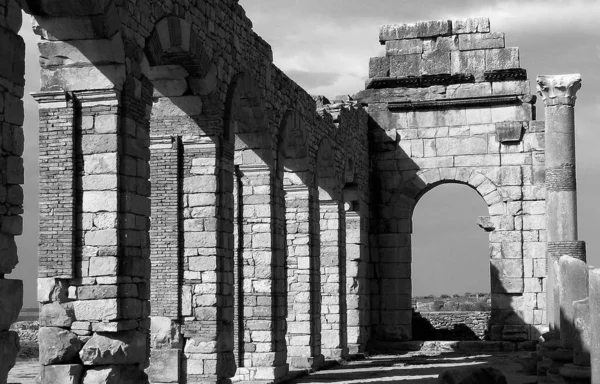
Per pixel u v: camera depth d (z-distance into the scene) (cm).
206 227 2150
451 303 5622
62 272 1631
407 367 3012
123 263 1652
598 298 1526
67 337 1619
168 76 2091
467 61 3903
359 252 3728
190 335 2131
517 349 3631
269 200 2578
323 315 3325
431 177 3906
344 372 2870
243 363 2558
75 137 1655
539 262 3738
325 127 3228
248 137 2566
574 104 3070
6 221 1262
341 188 3422
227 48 2245
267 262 2570
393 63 3994
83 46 1639
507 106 3844
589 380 1894
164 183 2167
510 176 3806
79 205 1650
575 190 3052
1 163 1255
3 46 1259
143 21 1770
